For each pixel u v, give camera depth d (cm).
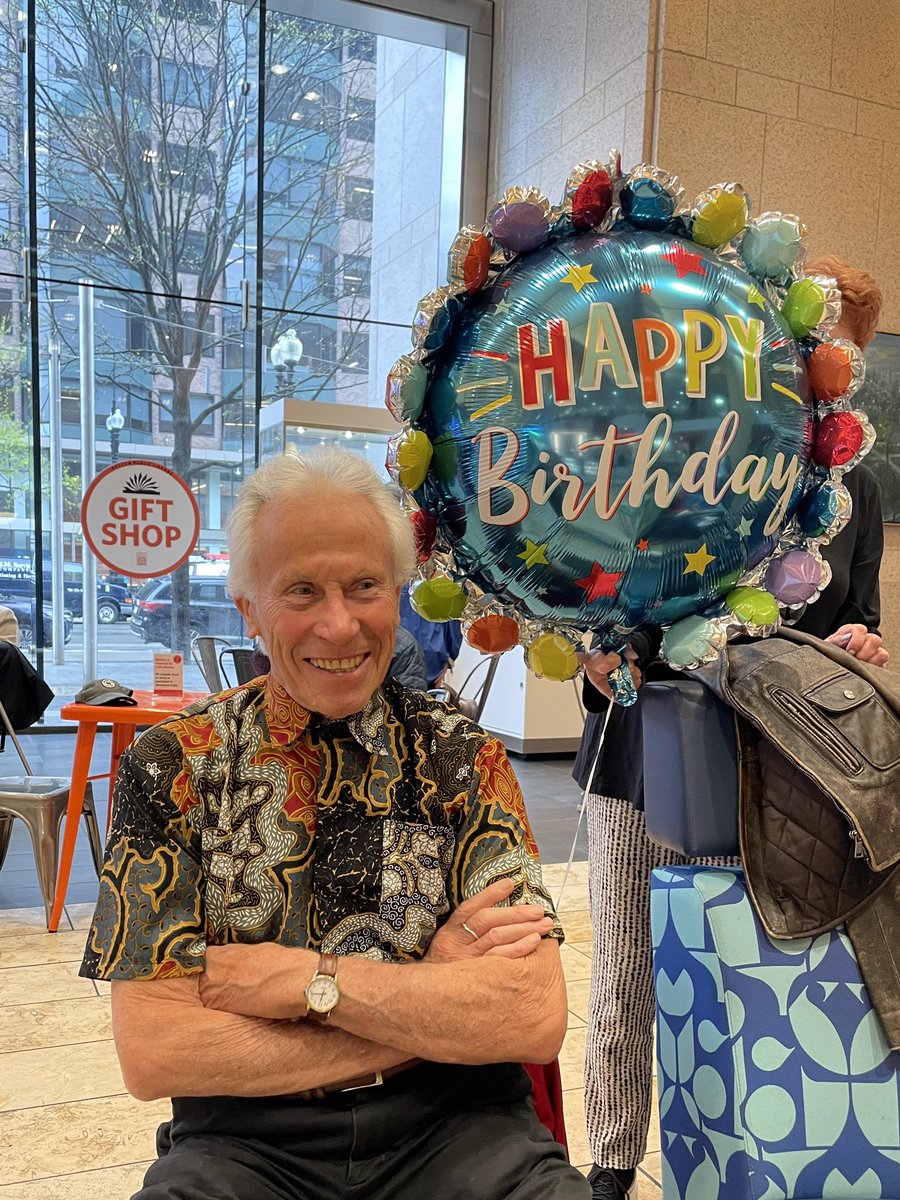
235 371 587
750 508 102
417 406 99
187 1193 89
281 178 568
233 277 576
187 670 579
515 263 100
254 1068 91
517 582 102
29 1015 223
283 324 583
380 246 588
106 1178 164
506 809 105
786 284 110
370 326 595
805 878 104
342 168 575
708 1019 101
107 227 557
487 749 106
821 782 101
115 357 573
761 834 106
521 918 99
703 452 96
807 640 117
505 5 548
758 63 421
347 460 102
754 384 99
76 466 580
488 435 95
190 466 593
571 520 96
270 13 546
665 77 407
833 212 440
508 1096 104
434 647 296
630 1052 143
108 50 537
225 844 97
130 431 582
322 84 563
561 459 95
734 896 103
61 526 584
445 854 103
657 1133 182
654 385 94
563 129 481
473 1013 94
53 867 279
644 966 140
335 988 92
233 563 101
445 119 583
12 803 277
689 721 108
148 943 92
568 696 571
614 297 95
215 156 560
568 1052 211
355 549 96
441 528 105
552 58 491
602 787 140
